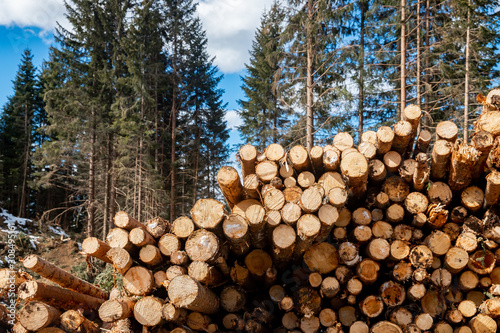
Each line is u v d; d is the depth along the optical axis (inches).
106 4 762.2
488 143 132.3
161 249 142.1
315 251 145.5
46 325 126.0
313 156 156.3
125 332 133.3
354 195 152.6
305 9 543.5
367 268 142.1
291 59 556.7
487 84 472.1
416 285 140.4
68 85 710.5
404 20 468.8
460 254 142.5
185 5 929.5
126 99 688.4
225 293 144.6
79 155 712.4
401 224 149.2
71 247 597.6
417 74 490.0
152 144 743.7
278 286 147.9
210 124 1079.0
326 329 141.2
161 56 957.2
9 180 998.4
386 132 151.0
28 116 1173.1
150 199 666.8
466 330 139.3
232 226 131.6
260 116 798.5
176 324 136.3
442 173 152.0
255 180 158.9
